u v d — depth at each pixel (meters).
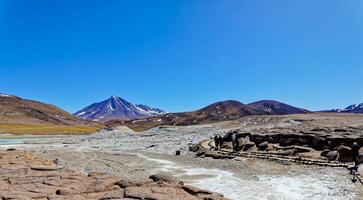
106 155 55.47
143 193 15.86
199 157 50.78
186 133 85.94
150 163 44.75
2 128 152.00
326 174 32.50
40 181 18.64
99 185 17.47
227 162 43.41
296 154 44.22
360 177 30.36
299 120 73.81
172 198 15.07
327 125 58.12
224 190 26.45
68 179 19.12
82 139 95.50
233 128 81.81
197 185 28.66
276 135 51.94
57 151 62.09
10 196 15.64
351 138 43.50
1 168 22.72
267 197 24.02
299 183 28.75
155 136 87.56
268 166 38.91
